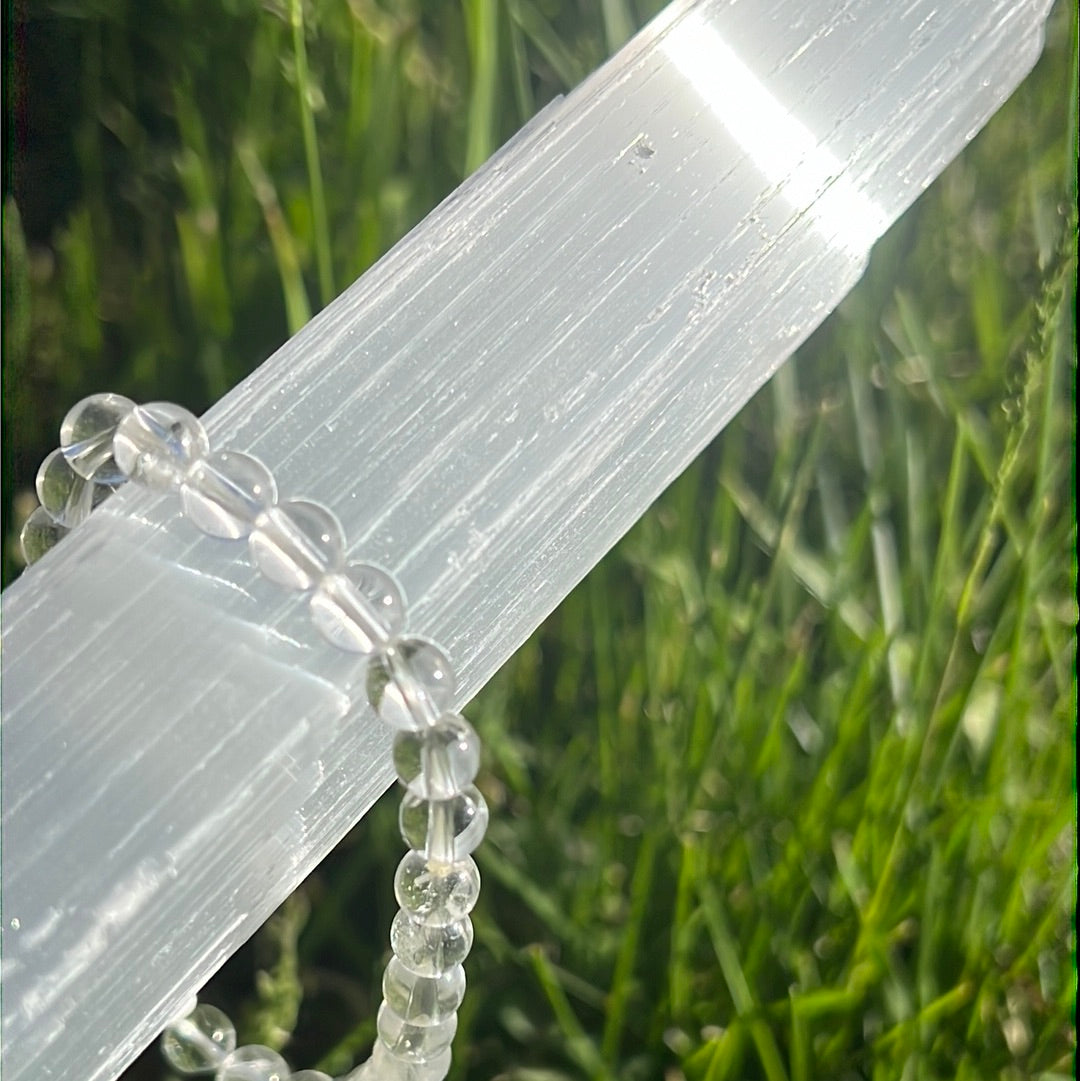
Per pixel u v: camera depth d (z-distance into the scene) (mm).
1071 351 340
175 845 144
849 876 308
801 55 168
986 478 336
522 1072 315
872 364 377
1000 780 317
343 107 386
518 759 345
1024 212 389
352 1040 308
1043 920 311
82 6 387
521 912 335
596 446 156
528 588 161
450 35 392
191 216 375
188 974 148
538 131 167
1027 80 384
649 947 327
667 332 159
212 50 388
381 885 333
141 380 372
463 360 156
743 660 325
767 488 376
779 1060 289
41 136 387
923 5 172
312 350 159
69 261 375
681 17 169
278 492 151
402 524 152
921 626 343
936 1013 298
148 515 151
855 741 326
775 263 166
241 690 146
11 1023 141
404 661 142
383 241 375
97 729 145
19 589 149
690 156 164
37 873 143
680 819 322
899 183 176
